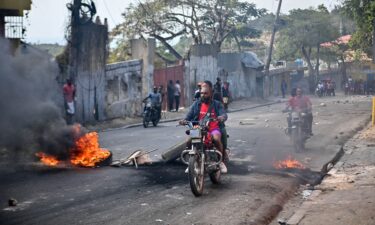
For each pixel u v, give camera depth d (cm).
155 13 4628
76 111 2322
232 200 862
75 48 2319
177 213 780
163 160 1188
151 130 2116
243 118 2661
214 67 4250
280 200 889
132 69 2884
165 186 968
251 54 5322
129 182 1002
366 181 1008
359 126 2131
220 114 972
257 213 789
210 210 799
